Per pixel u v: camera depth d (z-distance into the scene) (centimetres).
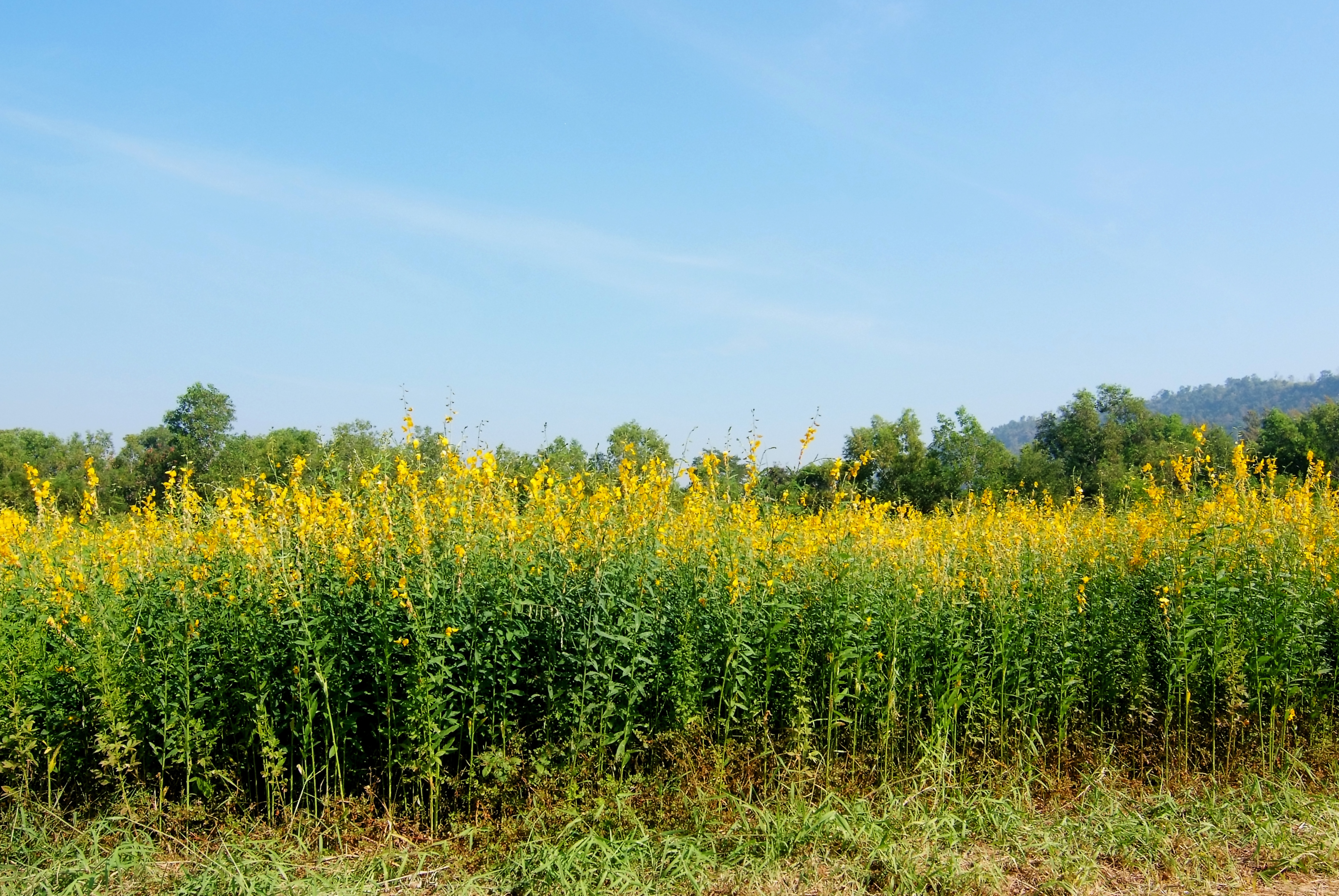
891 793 602
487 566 604
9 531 725
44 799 573
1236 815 605
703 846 538
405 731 554
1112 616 724
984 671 677
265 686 550
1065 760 677
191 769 559
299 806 569
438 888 499
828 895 493
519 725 585
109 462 4678
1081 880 515
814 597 664
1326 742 694
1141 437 5100
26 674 568
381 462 702
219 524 658
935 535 918
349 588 589
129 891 489
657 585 626
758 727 625
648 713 610
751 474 760
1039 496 3478
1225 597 704
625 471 747
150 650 582
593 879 498
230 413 5334
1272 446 4116
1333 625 745
